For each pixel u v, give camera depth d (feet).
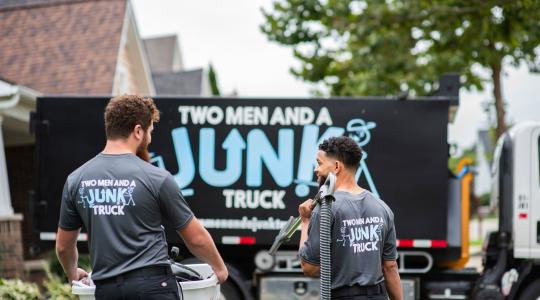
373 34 43.75
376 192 24.72
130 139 11.75
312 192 24.95
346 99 24.99
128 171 11.38
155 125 25.36
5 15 54.29
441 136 24.68
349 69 51.19
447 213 24.62
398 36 44.14
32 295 24.99
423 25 44.93
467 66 45.85
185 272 13.33
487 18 38.96
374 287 12.41
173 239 24.44
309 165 25.02
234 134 25.25
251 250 25.82
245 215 25.09
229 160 25.23
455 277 25.52
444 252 25.04
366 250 12.41
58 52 49.60
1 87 33.47
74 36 51.16
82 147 25.48
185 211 11.58
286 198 25.02
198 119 25.34
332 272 12.43
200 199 25.20
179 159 25.31
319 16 43.70
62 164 25.49
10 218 33.53
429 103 24.75
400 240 24.61
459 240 24.93
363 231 12.44
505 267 24.40
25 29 52.34
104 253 11.21
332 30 44.45
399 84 47.55
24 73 47.78
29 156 45.44
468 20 42.91
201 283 12.51
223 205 25.14
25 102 35.60
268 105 25.22
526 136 23.85
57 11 54.08
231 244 25.41
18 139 45.09
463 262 25.53
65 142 25.50
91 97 25.52
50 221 25.41
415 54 48.39
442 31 42.55
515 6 36.78
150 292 11.06
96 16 52.54
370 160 24.82
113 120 11.69
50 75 47.34
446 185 24.58
